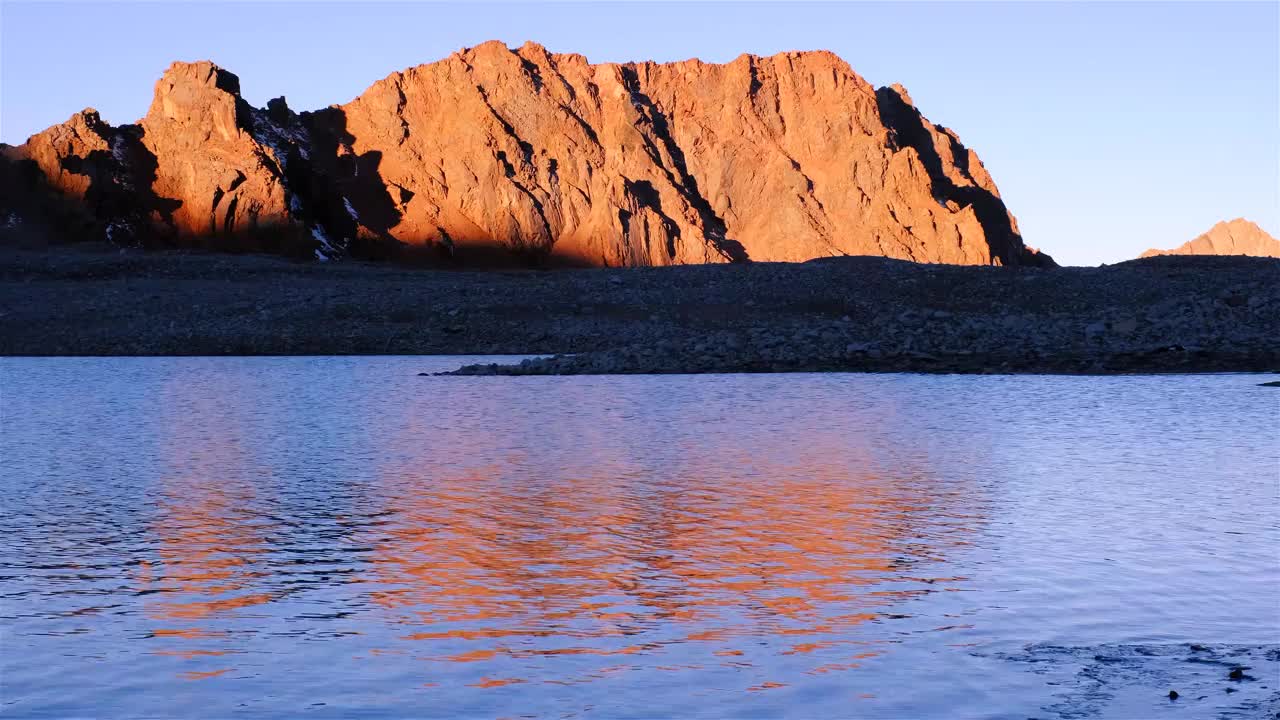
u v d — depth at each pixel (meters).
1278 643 10.87
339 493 19.61
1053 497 18.98
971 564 14.10
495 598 12.62
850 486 20.27
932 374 51.53
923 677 9.98
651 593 12.82
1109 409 35.12
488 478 21.41
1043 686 9.72
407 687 9.77
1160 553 14.61
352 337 75.31
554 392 43.47
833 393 42.12
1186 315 63.88
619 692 9.64
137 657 10.56
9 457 24.75
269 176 117.75
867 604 12.31
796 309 77.38
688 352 58.91
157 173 120.31
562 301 80.12
